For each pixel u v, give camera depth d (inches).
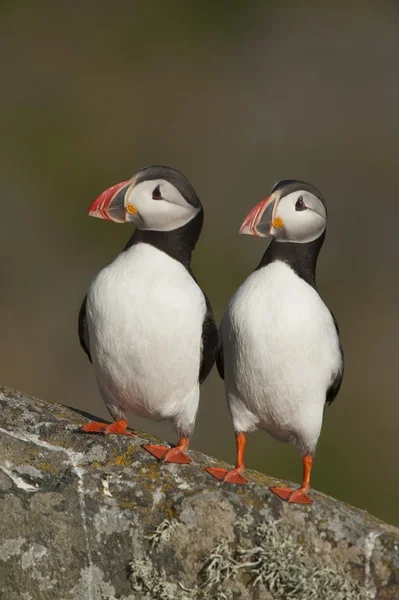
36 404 303.7
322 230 293.0
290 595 256.5
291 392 282.5
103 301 281.1
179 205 287.4
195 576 259.9
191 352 282.8
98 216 287.6
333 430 668.1
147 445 283.4
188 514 263.6
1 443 278.1
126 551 261.4
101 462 278.5
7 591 259.6
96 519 263.7
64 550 261.3
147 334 278.4
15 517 262.2
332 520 267.3
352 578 260.5
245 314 281.6
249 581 259.0
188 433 292.8
